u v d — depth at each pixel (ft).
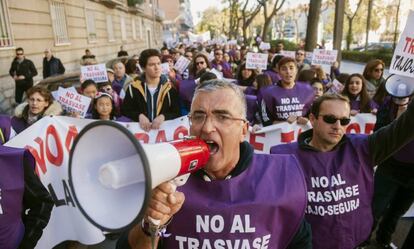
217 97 4.35
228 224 4.53
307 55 33.96
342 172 6.75
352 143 6.93
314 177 6.81
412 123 6.05
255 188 4.67
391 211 10.96
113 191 2.82
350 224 6.77
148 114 13.58
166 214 3.33
